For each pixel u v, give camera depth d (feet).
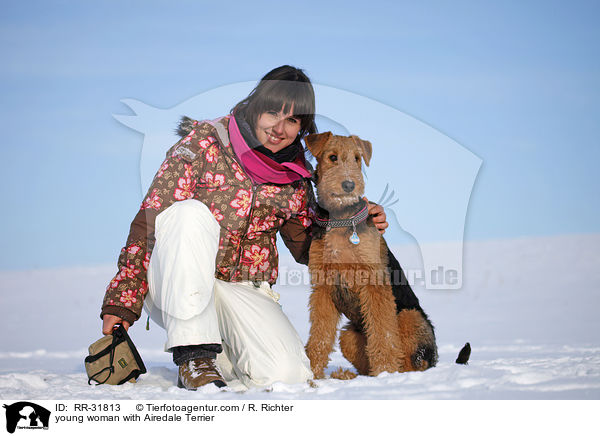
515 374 8.75
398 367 10.48
